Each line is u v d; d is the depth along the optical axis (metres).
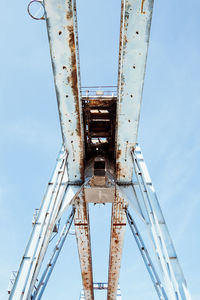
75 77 7.55
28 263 6.18
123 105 8.14
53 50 7.09
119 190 9.79
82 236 12.77
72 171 9.66
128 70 7.44
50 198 7.66
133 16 6.61
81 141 8.96
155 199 7.64
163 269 6.13
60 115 8.37
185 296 5.55
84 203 11.20
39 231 6.82
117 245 13.08
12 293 5.67
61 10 6.51
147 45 7.03
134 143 9.09
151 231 7.44
